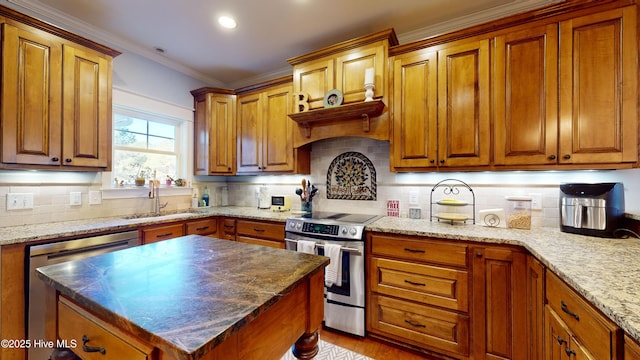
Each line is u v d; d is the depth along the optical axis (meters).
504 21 1.75
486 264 1.62
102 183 2.39
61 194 2.13
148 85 2.74
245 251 1.26
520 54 1.72
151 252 1.25
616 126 1.48
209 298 0.76
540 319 1.34
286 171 2.72
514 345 1.54
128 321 0.64
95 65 2.10
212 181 3.43
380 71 2.14
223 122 3.07
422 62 2.02
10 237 1.54
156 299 0.75
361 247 1.97
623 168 1.48
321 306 1.08
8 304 1.50
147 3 1.97
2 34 1.65
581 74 1.56
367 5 2.01
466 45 1.87
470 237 1.65
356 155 2.67
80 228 1.83
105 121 2.16
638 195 1.64
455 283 1.70
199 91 3.10
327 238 2.10
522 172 1.99
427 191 2.33
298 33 2.39
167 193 2.92
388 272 1.90
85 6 2.00
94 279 0.90
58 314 0.96
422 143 2.02
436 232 1.75
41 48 1.81
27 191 1.97
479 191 2.13
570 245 1.39
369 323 1.97
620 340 0.74
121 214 2.51
